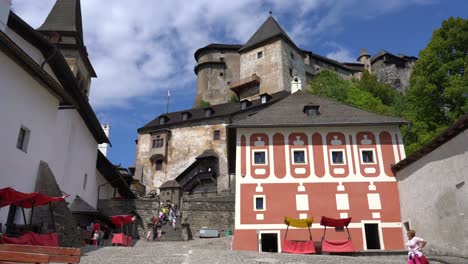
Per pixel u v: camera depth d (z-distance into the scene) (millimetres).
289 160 27688
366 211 26094
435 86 32875
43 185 18734
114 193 41031
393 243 25281
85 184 29766
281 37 74500
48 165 19641
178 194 54750
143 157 67688
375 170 27203
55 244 14812
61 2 42188
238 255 16547
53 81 19109
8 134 16719
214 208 37625
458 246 19281
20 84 17672
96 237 24703
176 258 14602
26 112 18141
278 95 65688
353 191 26672
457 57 33188
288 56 75125
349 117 29141
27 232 14609
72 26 40250
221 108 68062
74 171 26766
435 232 21469
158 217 37625
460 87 30766
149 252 16891
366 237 26281
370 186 26766
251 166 27609
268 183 27109
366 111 30250
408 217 24750
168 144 66312
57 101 21312
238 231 25906
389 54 101188
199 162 60750
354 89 61188
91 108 26969
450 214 20047
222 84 90250
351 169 27281
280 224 26000
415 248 11812
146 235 36625
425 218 22594
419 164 23562
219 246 27953
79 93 24766
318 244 23016
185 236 35750
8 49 16094
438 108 33344
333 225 23922
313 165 27484
